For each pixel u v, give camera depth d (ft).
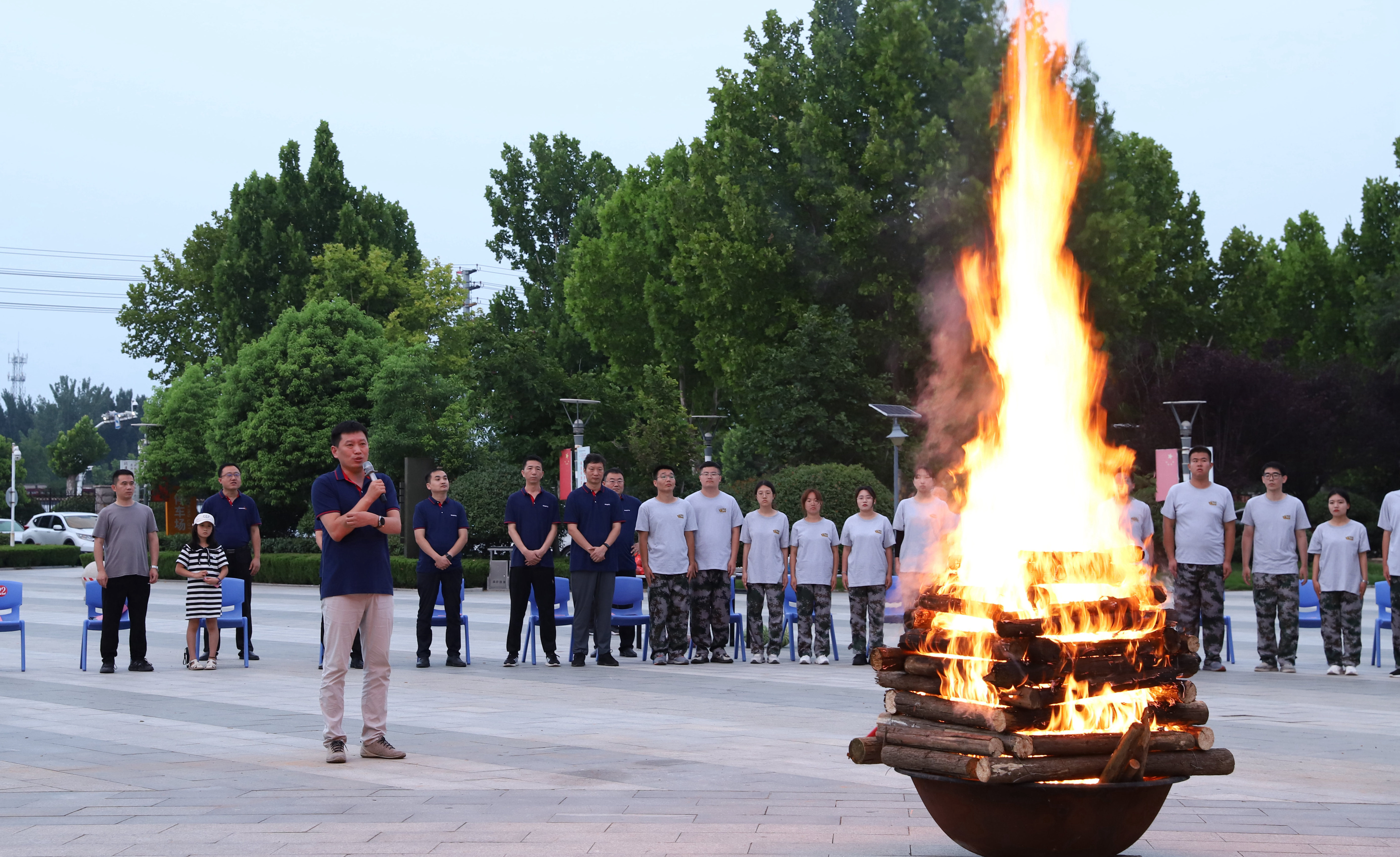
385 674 26.32
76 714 33.37
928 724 17.17
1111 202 114.62
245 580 47.85
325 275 178.19
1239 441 146.41
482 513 111.96
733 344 134.82
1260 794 22.65
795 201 135.64
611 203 180.45
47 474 502.38
